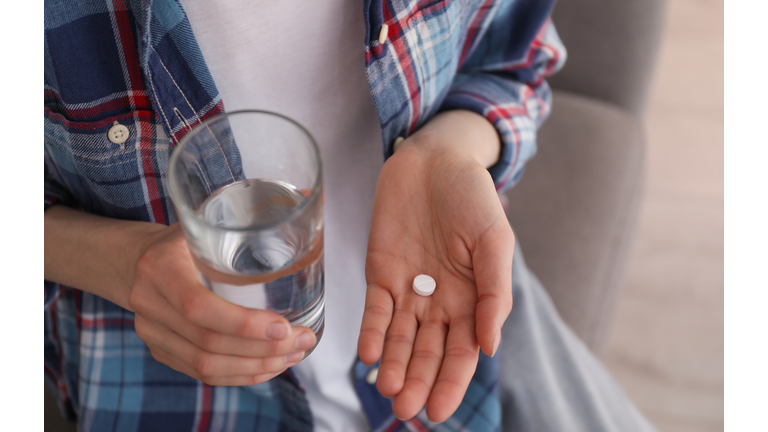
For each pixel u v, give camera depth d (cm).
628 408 71
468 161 53
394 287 52
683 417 116
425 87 59
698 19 178
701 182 147
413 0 55
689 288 132
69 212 58
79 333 62
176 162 44
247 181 46
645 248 137
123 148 54
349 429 68
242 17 53
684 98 161
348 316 66
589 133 89
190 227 42
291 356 48
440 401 48
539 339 70
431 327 51
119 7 50
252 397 65
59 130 53
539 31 63
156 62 51
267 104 57
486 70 66
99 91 52
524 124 63
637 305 129
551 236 81
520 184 84
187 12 52
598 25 90
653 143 153
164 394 64
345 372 66
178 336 49
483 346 48
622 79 92
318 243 45
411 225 53
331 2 55
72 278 56
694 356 123
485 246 50
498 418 65
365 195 64
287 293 45
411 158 55
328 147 61
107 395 63
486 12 61
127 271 52
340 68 58
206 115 54
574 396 69
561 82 95
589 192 84
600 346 79
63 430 72
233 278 44
